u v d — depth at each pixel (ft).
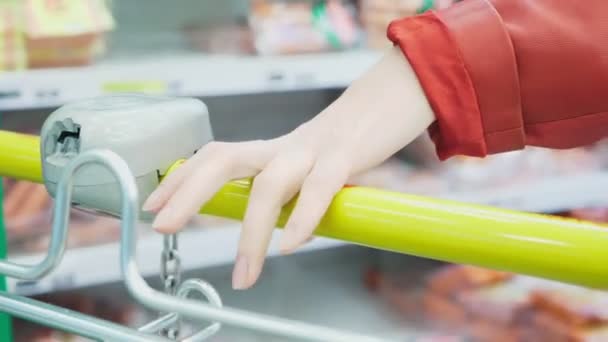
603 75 2.22
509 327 7.07
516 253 1.64
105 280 5.89
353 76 6.40
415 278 7.98
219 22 7.29
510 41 2.20
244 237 1.84
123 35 7.02
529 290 7.29
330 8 6.87
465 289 7.56
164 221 1.81
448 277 7.71
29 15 5.63
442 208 1.73
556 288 7.02
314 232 1.89
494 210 1.70
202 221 6.43
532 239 1.63
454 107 2.18
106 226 6.27
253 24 6.59
